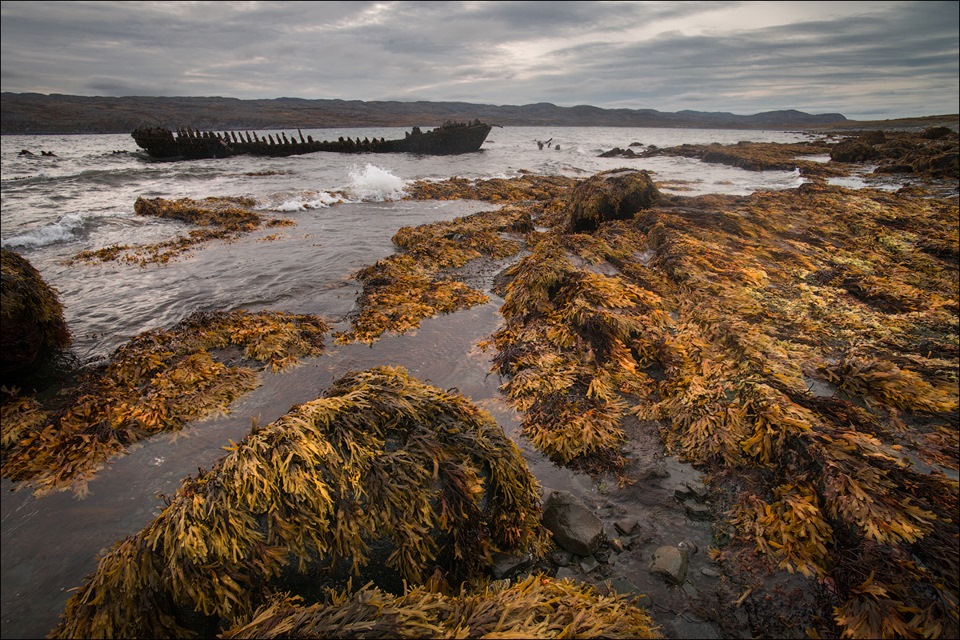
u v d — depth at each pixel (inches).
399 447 131.0
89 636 98.9
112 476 165.5
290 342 253.6
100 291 339.0
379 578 115.9
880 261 418.0
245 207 673.0
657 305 299.3
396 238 484.1
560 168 1357.0
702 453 174.7
